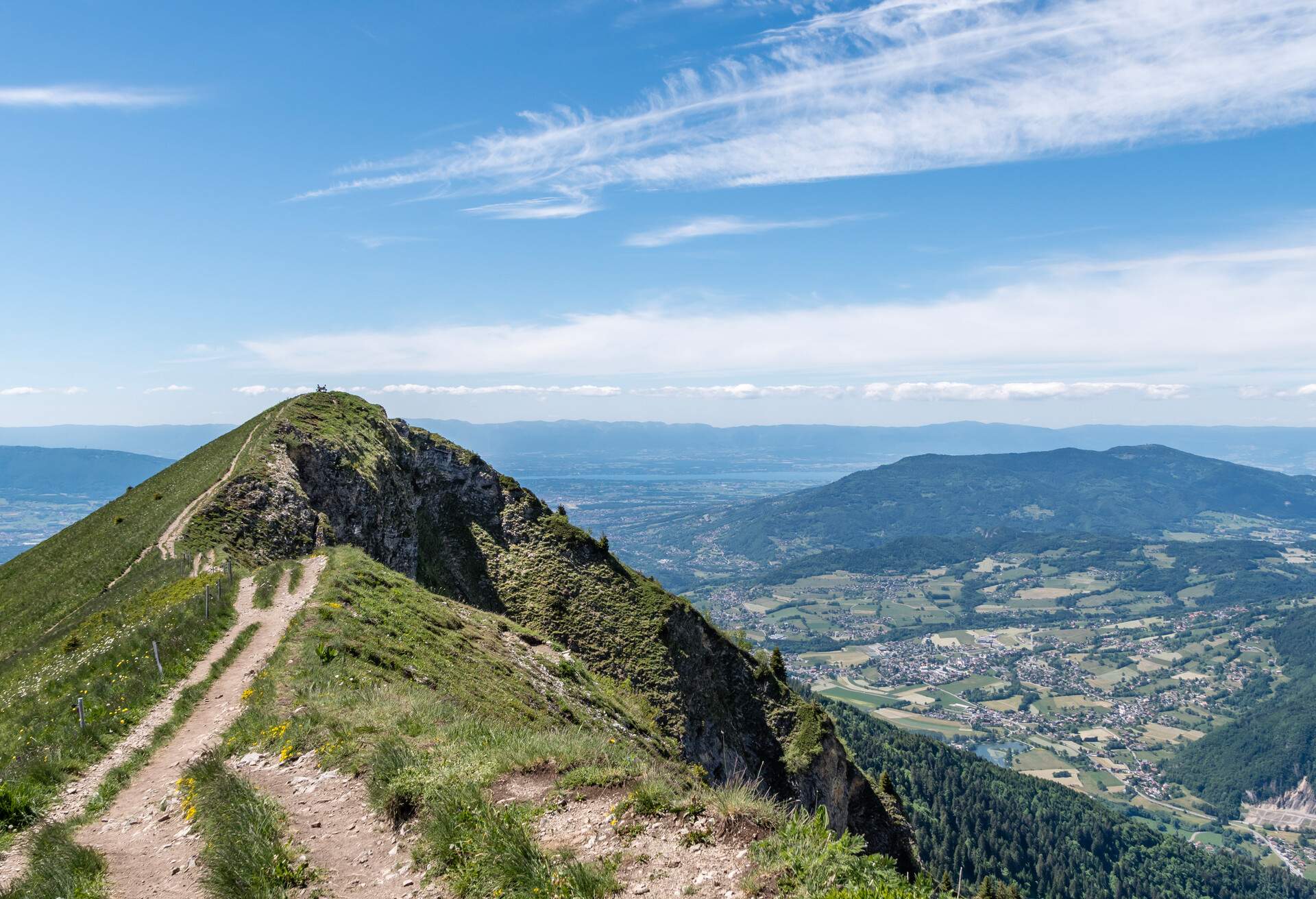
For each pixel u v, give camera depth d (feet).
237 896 38.99
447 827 42.06
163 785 62.90
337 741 61.21
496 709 109.50
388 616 128.88
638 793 42.83
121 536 200.13
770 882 33.27
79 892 42.75
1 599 190.49
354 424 317.42
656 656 257.75
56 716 82.28
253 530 199.62
